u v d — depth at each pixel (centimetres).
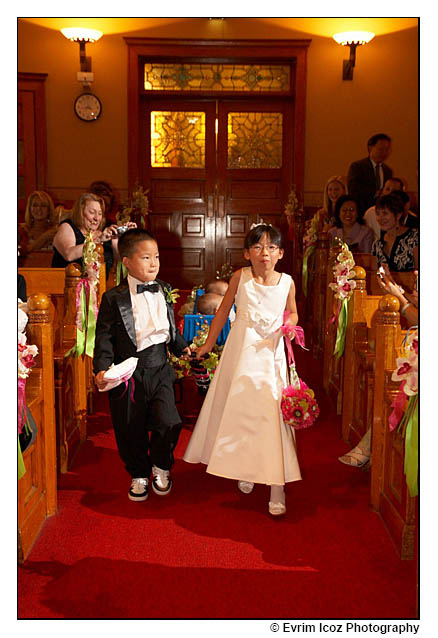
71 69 1011
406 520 261
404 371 244
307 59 1017
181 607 227
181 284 1083
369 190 985
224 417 301
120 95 1019
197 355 323
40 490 290
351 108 1027
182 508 313
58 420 350
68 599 231
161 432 313
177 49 1007
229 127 1055
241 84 1036
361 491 336
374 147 973
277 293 304
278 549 272
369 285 546
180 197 1068
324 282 616
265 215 1067
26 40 1001
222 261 1078
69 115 1021
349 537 284
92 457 380
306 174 1041
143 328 309
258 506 317
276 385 301
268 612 225
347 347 410
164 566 256
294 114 1034
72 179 1032
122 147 1029
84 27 1003
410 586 243
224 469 297
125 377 289
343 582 246
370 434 363
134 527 291
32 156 1024
